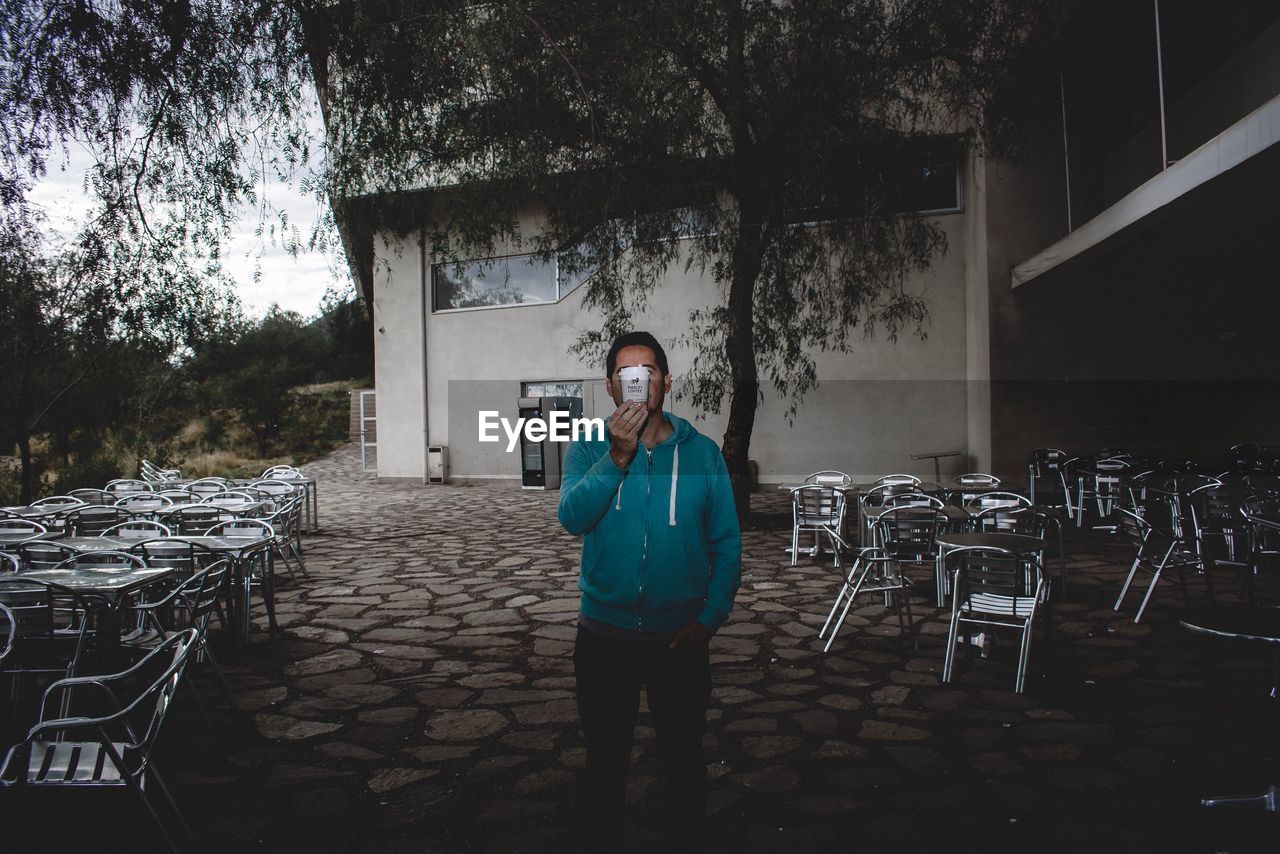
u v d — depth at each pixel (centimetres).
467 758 362
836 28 910
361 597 705
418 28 614
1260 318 1205
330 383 3456
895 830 291
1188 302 1246
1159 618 579
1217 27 945
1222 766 338
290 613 647
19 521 711
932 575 734
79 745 266
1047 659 476
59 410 1330
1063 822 294
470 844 285
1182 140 1024
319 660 515
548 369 1708
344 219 836
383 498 1536
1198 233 973
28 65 544
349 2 593
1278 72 841
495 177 926
